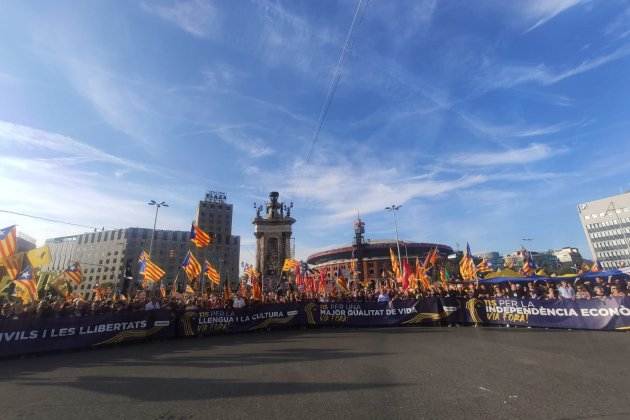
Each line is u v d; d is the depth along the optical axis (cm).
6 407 619
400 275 2594
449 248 9706
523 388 636
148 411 580
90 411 588
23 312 1208
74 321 1270
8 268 1423
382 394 625
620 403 546
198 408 586
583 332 1313
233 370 845
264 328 1686
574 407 537
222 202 12162
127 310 1495
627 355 891
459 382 682
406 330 1538
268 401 609
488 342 1141
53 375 863
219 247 10581
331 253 9738
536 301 1505
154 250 10481
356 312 1767
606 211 10862
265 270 6712
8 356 1123
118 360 1038
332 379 732
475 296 1730
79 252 10538
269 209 7462
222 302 1805
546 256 10475
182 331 1512
